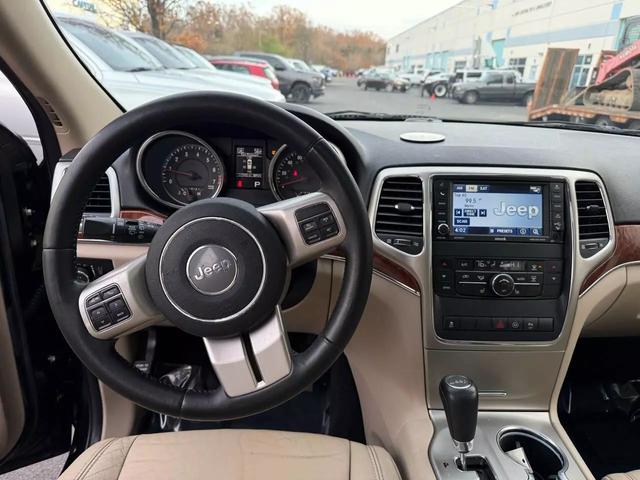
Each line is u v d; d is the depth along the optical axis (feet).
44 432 4.17
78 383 4.53
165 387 2.55
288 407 5.30
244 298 2.40
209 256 2.39
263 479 2.88
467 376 3.98
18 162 3.61
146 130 2.42
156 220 3.59
